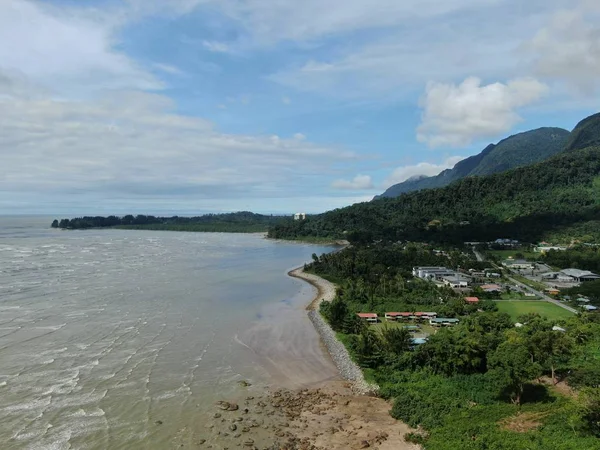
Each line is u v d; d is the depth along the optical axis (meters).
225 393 58.88
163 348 74.50
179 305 105.62
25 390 56.03
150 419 50.62
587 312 94.56
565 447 39.34
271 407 55.47
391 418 52.88
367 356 69.44
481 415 50.16
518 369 52.12
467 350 62.25
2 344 71.88
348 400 57.97
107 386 58.50
